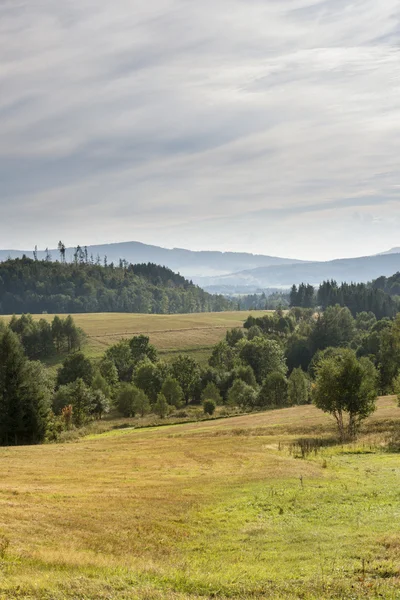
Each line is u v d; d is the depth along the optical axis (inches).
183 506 966.4
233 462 1523.1
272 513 926.4
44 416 2513.5
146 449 1872.5
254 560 685.9
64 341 6742.1
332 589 561.0
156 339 7175.2
